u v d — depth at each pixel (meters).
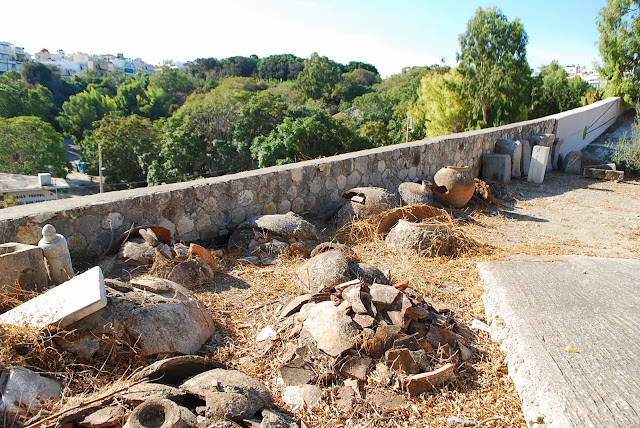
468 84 25.31
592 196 8.74
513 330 3.09
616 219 7.05
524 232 6.25
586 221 6.91
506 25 24.20
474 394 2.67
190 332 2.83
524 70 24.09
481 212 7.19
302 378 2.64
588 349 2.81
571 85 24.02
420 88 32.41
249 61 100.81
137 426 1.90
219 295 3.71
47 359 2.41
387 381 2.64
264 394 2.41
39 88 63.56
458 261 4.79
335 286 3.43
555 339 2.93
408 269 4.38
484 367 2.94
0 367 2.23
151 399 2.09
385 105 49.44
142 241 4.07
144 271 3.77
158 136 41.16
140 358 2.58
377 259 4.77
